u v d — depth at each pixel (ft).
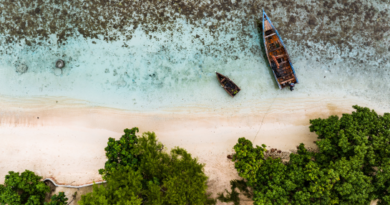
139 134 56.03
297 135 56.44
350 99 57.41
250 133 56.34
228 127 56.44
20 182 47.67
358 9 57.77
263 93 57.11
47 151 55.67
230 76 57.31
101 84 57.11
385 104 57.41
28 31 57.93
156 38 57.82
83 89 57.00
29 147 55.72
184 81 57.26
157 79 57.36
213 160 55.77
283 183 45.98
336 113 57.00
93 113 56.44
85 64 57.41
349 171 43.93
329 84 57.67
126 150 47.44
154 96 57.00
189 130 56.29
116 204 42.70
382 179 43.50
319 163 48.62
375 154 45.70
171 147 55.93
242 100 56.90
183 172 45.80
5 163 55.31
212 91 56.95
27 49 57.67
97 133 56.03
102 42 57.77
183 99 57.00
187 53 57.77
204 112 56.70
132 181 44.29
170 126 56.34
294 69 57.82
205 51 57.82
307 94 57.31
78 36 57.82
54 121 56.29
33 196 47.39
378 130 46.09
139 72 57.41
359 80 57.88
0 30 57.93
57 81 57.00
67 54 57.57
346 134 46.52
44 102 56.59
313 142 56.08
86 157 55.47
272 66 55.36
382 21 57.77
